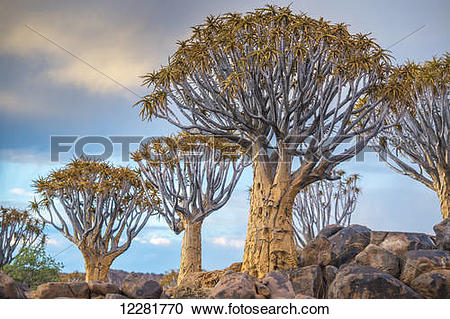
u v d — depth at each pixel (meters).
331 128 11.74
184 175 17.19
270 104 12.09
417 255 10.15
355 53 11.99
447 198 16.97
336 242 12.02
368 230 12.38
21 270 14.62
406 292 8.59
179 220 17.50
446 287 8.96
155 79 12.98
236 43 12.02
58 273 15.83
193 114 13.58
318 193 21.95
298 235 21.77
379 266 10.33
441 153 17.05
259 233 12.11
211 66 12.91
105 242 19.73
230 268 13.74
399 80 12.74
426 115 17.17
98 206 19.44
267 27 12.08
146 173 16.72
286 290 9.17
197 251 16.56
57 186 19.17
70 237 19.64
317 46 12.17
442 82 16.53
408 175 19.31
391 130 19.27
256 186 12.73
